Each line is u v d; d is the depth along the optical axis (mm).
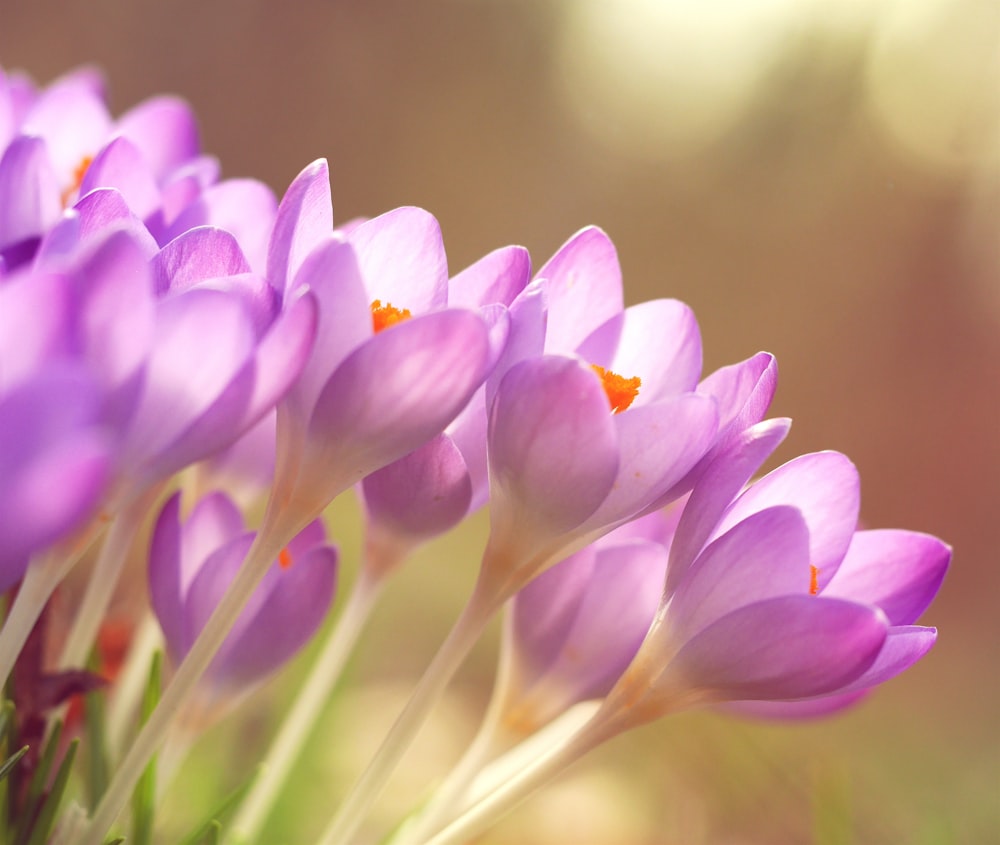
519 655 468
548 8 2520
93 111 512
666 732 783
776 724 488
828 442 2387
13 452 377
